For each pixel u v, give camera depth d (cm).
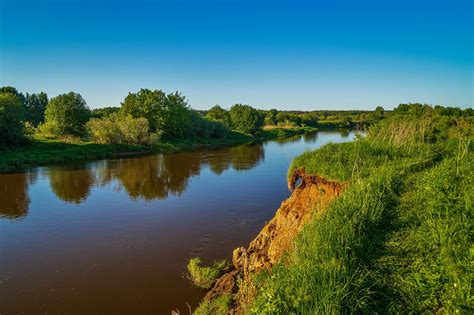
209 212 2178
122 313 1138
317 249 741
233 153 5406
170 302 1192
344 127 15475
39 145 4656
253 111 10488
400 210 920
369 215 868
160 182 3088
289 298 605
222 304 1007
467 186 934
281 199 2481
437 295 614
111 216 2114
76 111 5875
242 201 2433
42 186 2897
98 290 1277
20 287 1305
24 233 1839
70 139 5406
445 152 1552
